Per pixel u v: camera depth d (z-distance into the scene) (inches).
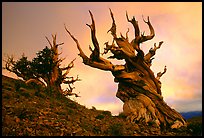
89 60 1016.2
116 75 1008.9
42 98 944.3
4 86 941.2
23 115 716.0
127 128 806.5
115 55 1016.2
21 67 1217.4
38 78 1219.2
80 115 849.5
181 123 935.0
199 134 820.6
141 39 1016.2
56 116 780.0
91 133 710.5
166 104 976.3
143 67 1006.4
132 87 994.7
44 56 1227.2
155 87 1005.8
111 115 964.0
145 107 954.7
